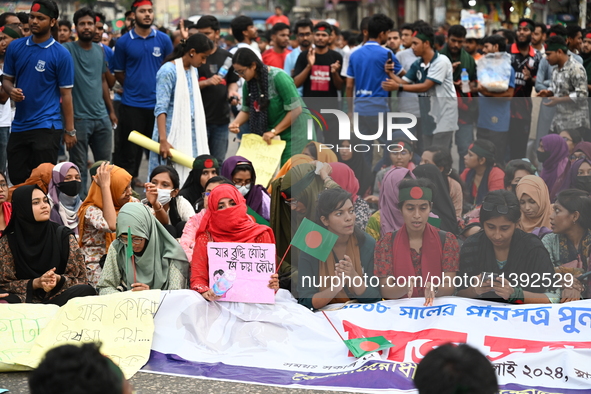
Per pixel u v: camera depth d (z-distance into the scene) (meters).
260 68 6.51
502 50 8.36
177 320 4.24
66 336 4.16
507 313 4.13
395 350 4.02
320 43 8.74
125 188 5.31
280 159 6.51
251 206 5.59
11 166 6.92
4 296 4.42
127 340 4.14
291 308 4.30
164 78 6.85
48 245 4.59
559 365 3.74
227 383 3.76
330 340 4.12
